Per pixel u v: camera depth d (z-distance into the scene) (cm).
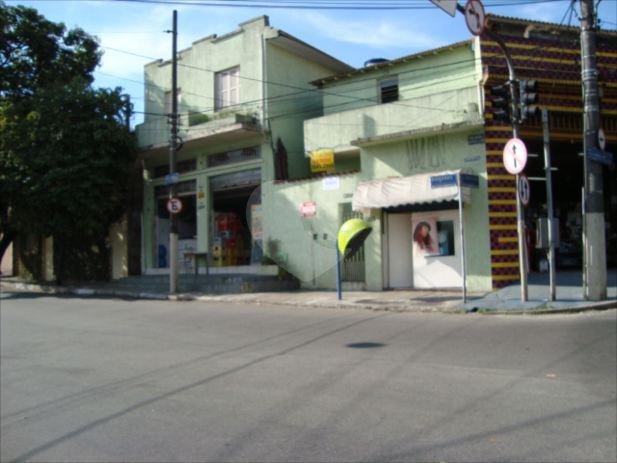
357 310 1350
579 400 570
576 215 1816
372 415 554
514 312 1184
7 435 558
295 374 724
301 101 2150
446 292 1574
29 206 2095
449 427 511
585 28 1234
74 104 2114
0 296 2044
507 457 442
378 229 1722
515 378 657
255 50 2048
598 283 1217
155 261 2433
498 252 1544
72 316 1389
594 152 1221
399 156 1698
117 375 768
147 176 2464
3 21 2272
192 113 2127
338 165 1983
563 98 1623
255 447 489
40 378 770
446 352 809
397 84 1872
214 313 1369
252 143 2073
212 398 640
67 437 544
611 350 770
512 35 1634
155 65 2350
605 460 430
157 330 1131
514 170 1229
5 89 2323
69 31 2453
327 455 462
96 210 2123
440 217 1648
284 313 1329
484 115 1557
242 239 2162
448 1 927
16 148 2030
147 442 518
